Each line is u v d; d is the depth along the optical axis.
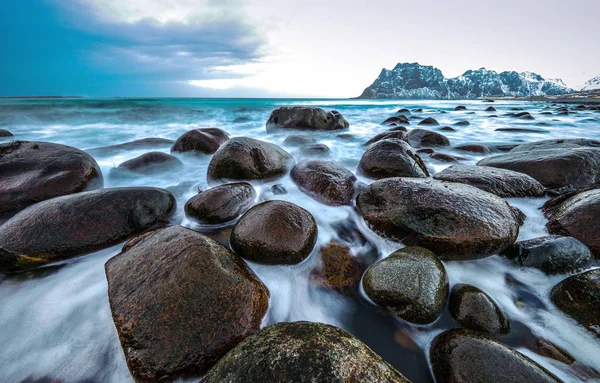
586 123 13.82
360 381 1.46
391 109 23.55
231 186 3.94
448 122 14.77
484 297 2.30
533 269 2.75
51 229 2.98
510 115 18.08
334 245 3.38
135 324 2.05
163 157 6.05
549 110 22.23
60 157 4.49
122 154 7.40
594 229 2.90
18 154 4.54
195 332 2.00
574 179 4.55
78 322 2.42
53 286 2.79
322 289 2.77
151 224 3.59
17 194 3.87
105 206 3.31
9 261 2.80
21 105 17.86
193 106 22.55
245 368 1.54
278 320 2.45
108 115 16.30
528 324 2.34
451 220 3.00
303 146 7.77
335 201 4.21
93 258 3.12
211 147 6.68
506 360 1.80
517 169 4.88
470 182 4.19
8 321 2.43
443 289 2.39
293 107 11.27
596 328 2.13
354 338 1.75
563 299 2.36
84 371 2.08
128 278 2.40
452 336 2.04
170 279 2.25
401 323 2.36
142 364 1.90
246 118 16.50
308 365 1.52
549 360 2.06
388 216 3.37
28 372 2.07
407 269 2.47
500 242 2.89
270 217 3.02
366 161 5.23
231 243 3.06
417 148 8.05
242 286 2.26
